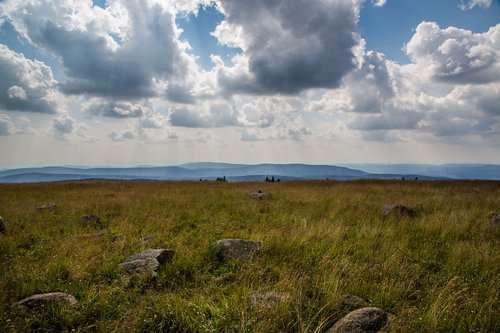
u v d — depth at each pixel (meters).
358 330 4.17
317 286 5.76
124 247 8.71
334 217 12.91
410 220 12.52
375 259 7.47
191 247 8.48
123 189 24.78
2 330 4.32
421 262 7.47
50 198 18.95
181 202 16.95
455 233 10.31
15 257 7.79
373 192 22.38
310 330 4.36
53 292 5.55
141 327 4.43
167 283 6.24
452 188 25.25
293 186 28.23
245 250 7.88
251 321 4.39
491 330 4.54
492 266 6.93
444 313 4.80
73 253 7.64
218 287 6.05
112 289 5.48
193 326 4.41
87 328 4.46
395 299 5.38
